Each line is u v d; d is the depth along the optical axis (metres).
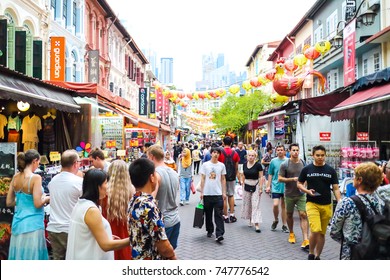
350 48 12.80
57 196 4.91
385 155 12.20
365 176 3.69
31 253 5.11
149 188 3.48
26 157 5.27
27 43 14.45
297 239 8.32
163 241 3.27
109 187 4.64
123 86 37.31
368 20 14.40
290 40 31.86
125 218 4.59
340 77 21.62
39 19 17.84
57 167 8.41
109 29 31.47
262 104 32.72
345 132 14.20
